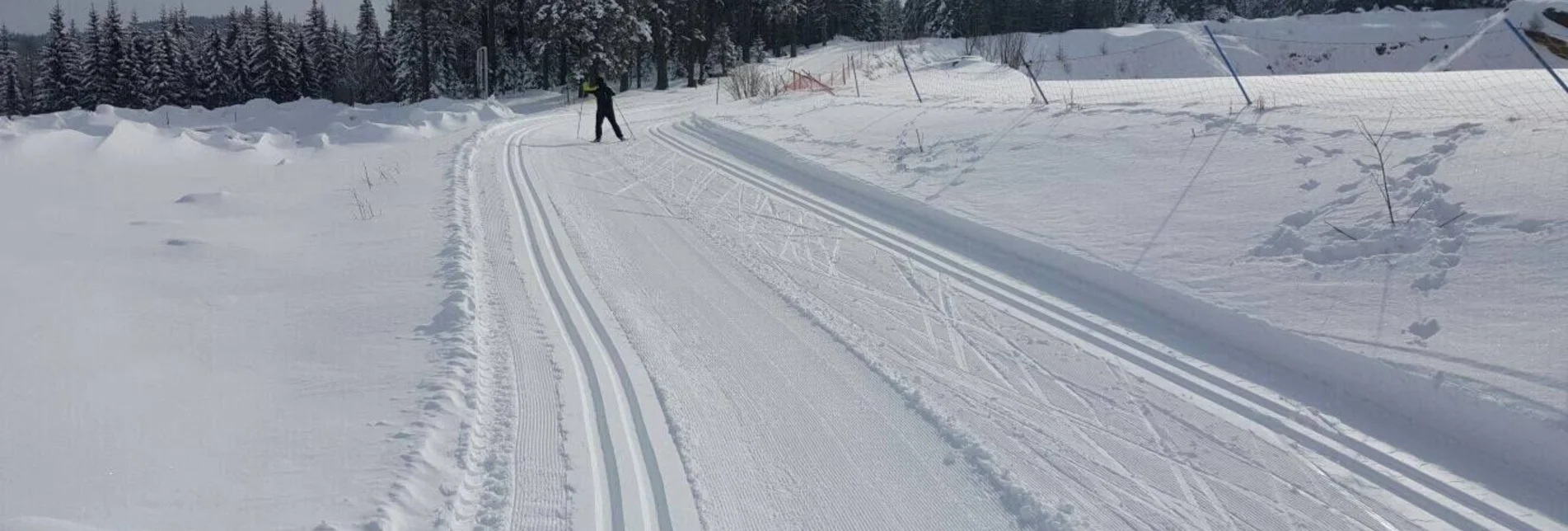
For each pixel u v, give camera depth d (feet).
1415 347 17.69
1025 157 37.19
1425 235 21.84
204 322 22.86
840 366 20.13
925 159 39.91
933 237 30.78
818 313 23.71
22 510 13.09
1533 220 20.90
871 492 14.82
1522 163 23.85
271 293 25.52
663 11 151.74
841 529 13.74
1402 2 215.31
